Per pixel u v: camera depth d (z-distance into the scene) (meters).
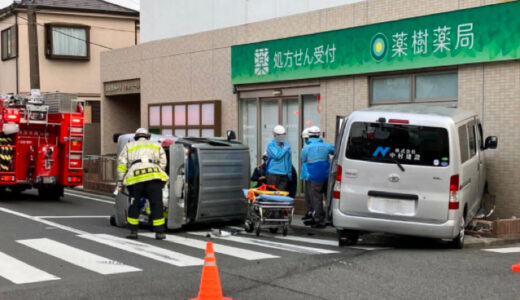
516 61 11.99
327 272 7.68
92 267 8.05
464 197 9.79
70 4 32.62
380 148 9.52
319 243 10.45
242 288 6.85
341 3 15.29
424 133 9.37
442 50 13.02
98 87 33.06
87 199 18.75
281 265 8.12
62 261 8.47
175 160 11.65
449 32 12.88
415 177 9.32
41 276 7.48
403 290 6.70
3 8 32.78
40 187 17.89
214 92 19.14
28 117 16.80
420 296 6.45
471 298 6.36
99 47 33.06
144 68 22.17
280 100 17.14
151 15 21.86
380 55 14.21
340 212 9.71
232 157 12.54
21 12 31.45
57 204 16.97
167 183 11.67
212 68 19.17
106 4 34.19
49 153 17.25
